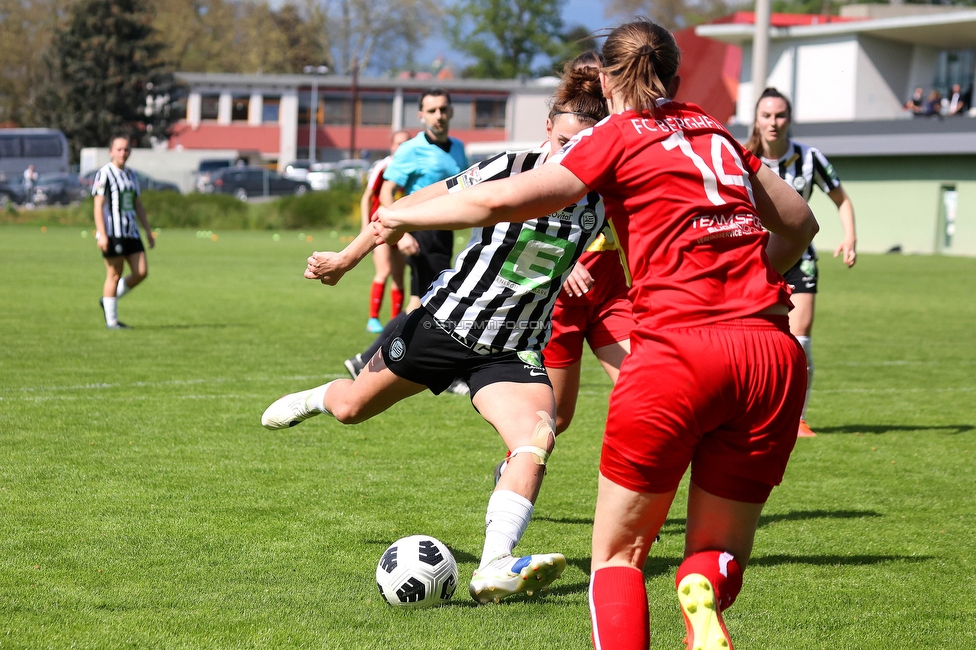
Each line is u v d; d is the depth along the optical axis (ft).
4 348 59.77
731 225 16.44
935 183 214.28
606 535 16.71
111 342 63.67
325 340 67.31
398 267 69.36
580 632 20.59
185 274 121.90
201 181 323.78
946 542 27.91
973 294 115.65
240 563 24.50
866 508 31.37
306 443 37.99
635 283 16.76
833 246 231.09
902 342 74.59
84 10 386.93
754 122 41.45
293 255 159.12
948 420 46.21
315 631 20.31
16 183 293.64
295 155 433.07
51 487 30.76
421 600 21.83
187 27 490.49
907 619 21.93
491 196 16.12
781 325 16.49
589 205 22.07
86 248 160.76
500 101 431.43
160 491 30.73
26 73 456.86
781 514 30.68
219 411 43.11
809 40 251.60
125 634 19.84
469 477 33.45
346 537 26.76
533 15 512.22
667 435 15.88
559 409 29.04
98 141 387.96
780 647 20.22
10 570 23.40
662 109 17.15
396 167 50.08
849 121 223.71
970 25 231.50
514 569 19.89
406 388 23.32
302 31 515.09
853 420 46.14
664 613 21.91
